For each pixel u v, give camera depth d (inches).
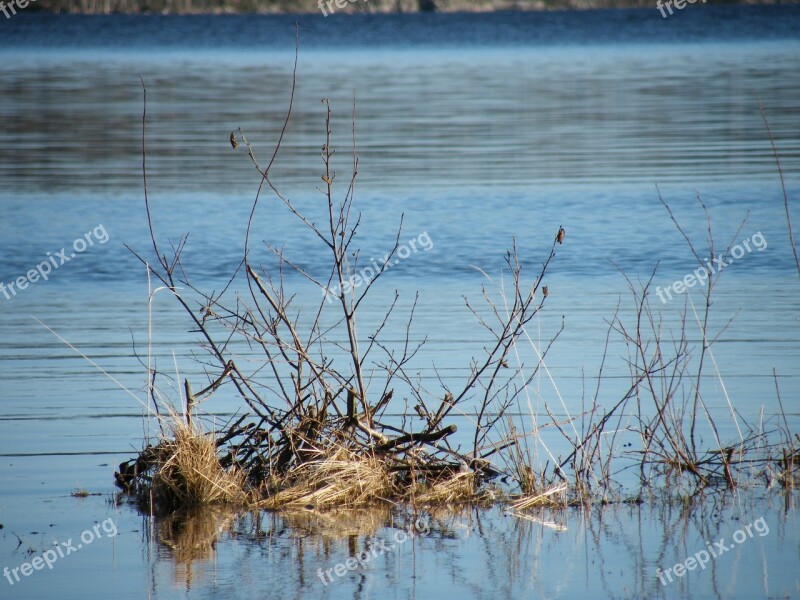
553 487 697.0
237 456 746.2
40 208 1668.3
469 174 1953.7
